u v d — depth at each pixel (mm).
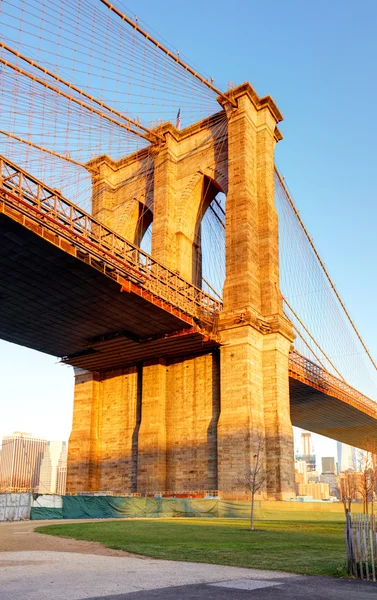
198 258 66938
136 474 57844
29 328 52781
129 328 52906
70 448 62406
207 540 21672
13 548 18609
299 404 83625
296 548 18969
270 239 58188
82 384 65062
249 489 45250
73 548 18734
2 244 38188
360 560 13320
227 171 61750
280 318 55625
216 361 56031
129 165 72438
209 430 54125
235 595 10203
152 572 13156
